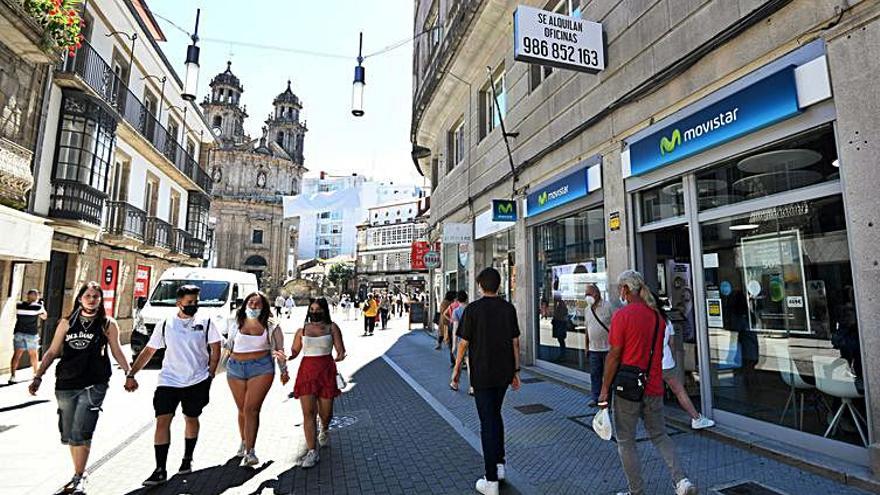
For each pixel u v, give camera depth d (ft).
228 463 14.62
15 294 30.94
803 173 13.57
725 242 16.44
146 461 14.90
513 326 12.92
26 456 15.29
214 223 170.19
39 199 34.32
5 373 29.63
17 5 24.11
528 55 19.88
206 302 37.55
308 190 259.19
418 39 58.85
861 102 11.60
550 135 27.14
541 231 29.45
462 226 39.73
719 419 16.24
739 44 15.02
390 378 29.35
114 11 42.98
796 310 14.10
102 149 39.86
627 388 10.62
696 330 17.25
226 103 183.11
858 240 11.66
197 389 13.80
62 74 35.47
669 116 18.10
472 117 40.91
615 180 21.21
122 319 48.49
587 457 14.40
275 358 15.29
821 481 11.75
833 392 13.01
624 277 11.68
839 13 12.09
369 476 13.39
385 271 197.36
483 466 14.05
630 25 20.39
